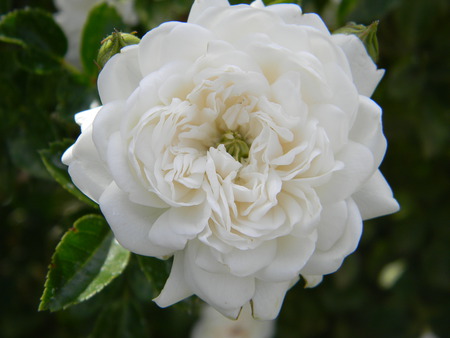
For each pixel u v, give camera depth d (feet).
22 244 0.86
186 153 0.55
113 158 0.52
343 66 0.53
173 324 0.89
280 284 0.56
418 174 0.85
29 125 0.69
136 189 0.53
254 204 0.54
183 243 0.53
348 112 0.54
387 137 0.83
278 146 0.55
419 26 0.78
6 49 0.70
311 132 0.54
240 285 0.54
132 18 0.71
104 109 0.53
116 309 0.65
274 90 0.54
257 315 0.56
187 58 0.53
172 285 0.55
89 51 0.66
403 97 0.79
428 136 0.79
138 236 0.53
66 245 0.58
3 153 0.72
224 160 0.55
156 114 0.52
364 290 0.89
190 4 0.70
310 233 0.53
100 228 0.60
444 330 0.88
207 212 0.54
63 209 0.83
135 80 0.54
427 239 0.86
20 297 0.88
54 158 0.61
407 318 0.89
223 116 0.56
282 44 0.53
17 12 0.65
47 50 0.66
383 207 0.56
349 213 0.55
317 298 0.89
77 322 0.78
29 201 0.80
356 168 0.54
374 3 0.73
